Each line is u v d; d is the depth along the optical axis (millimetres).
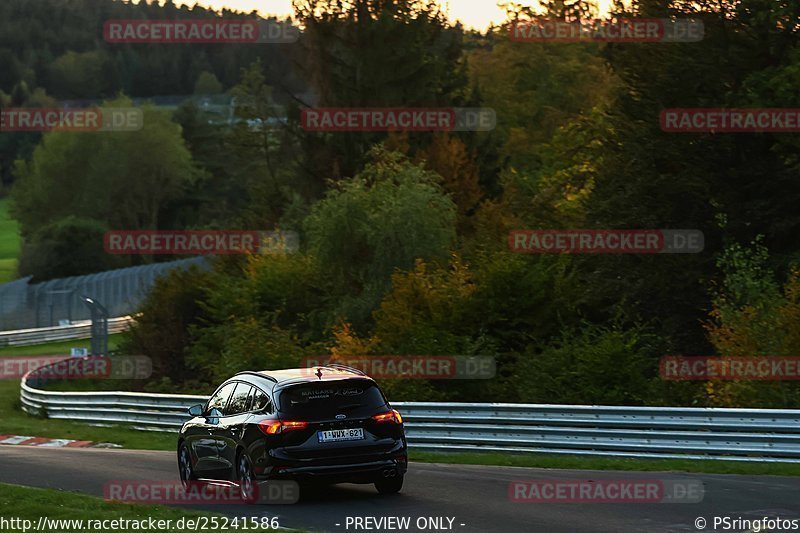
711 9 120312
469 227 147125
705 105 118875
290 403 52188
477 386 105312
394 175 145125
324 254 139500
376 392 53875
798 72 112438
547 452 74812
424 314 112438
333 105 191250
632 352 100375
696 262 115375
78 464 75812
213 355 142500
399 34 191000
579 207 132250
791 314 88625
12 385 172625
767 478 59594
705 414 68500
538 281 112938
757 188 117750
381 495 55094
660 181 117000
